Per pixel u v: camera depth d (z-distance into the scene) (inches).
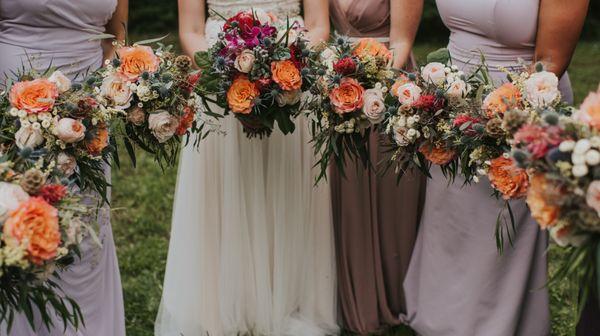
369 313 163.5
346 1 154.9
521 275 142.9
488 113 118.0
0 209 92.8
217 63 130.4
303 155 155.8
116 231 223.1
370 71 130.1
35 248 92.6
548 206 92.7
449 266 149.3
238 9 148.9
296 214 157.1
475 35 142.2
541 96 115.1
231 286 156.3
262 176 153.6
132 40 454.6
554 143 92.6
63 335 133.3
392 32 154.6
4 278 97.3
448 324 149.8
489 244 143.6
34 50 133.3
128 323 170.9
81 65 137.0
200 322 157.2
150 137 127.2
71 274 134.3
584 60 428.5
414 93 125.3
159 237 219.1
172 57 127.6
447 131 122.0
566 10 132.5
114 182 260.1
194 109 129.3
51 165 102.7
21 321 128.4
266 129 141.2
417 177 160.2
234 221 153.7
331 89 129.9
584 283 96.4
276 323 158.9
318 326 162.9
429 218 151.6
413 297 160.4
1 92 117.5
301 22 152.5
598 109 94.0
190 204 153.7
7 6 131.6
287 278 158.9
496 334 144.2
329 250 160.4
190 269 155.7
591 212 91.4
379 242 163.2
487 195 142.4
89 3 134.3
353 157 156.6
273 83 131.9
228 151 151.4
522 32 136.9
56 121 111.6
